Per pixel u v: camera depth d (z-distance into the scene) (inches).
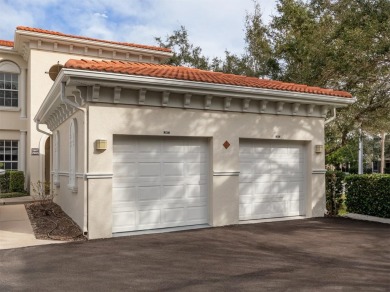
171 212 355.6
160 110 343.3
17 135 716.0
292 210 428.8
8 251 271.3
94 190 313.0
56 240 307.1
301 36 611.5
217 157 372.2
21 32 617.0
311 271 226.7
